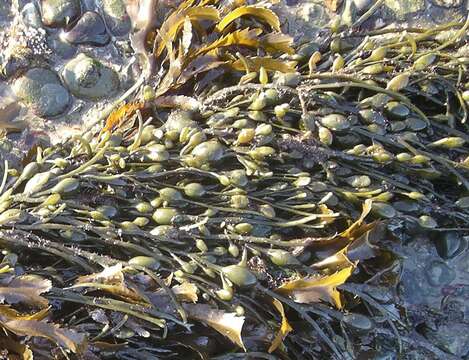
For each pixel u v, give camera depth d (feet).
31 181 1.99
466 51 2.24
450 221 2.25
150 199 2.01
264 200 2.02
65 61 2.39
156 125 2.18
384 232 2.09
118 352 1.89
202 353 1.90
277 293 1.93
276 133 2.07
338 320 2.08
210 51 2.23
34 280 1.82
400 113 2.11
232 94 2.15
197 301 1.90
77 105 2.37
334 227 2.06
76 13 2.38
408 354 2.23
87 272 1.91
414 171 2.11
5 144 2.31
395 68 2.19
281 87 2.09
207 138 2.06
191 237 1.94
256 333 1.95
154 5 2.33
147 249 1.93
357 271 2.06
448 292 2.32
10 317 1.79
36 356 1.84
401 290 2.29
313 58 2.17
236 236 1.95
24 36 2.37
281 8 2.46
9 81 2.36
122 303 1.84
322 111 2.07
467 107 2.18
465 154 2.18
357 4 2.45
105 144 2.06
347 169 2.08
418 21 2.48
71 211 1.96
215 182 2.03
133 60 2.38
